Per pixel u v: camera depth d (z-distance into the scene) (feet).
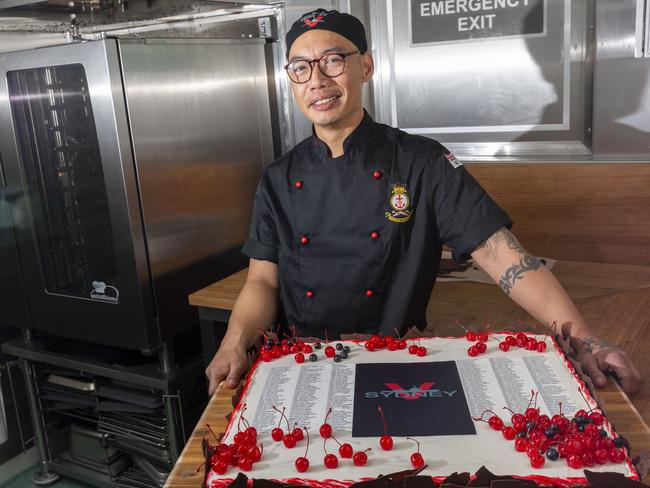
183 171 7.33
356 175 5.09
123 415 8.12
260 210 5.46
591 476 2.57
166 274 7.20
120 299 7.10
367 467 2.82
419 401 3.30
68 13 8.36
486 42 7.72
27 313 7.93
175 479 3.08
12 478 9.02
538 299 4.44
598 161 7.07
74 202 7.29
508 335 3.95
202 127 7.57
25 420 9.12
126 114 6.63
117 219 6.82
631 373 3.67
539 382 3.41
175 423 7.64
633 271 6.56
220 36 8.89
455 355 3.79
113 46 6.42
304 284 5.31
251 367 3.92
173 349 7.65
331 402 3.36
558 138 7.60
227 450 2.94
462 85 8.00
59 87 7.02
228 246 8.05
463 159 8.05
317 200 5.19
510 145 7.89
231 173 8.05
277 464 2.88
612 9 6.82
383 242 5.08
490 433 3.01
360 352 3.93
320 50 4.76
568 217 7.18
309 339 4.14
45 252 7.60
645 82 6.84
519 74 7.63
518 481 2.52
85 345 8.42
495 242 4.78
